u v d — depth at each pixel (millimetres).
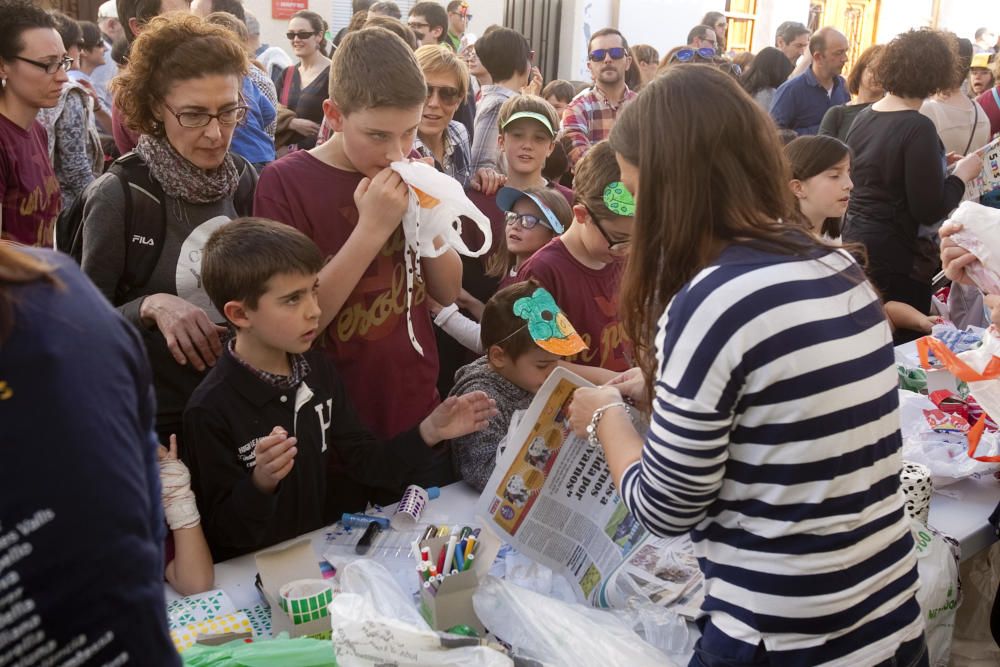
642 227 1061
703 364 953
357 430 1759
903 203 3496
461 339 2455
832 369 965
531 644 1254
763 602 1011
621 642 1237
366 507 1808
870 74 4066
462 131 3414
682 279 1050
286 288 1485
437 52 2891
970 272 1809
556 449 1504
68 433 562
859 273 1056
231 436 1534
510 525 1533
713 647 1055
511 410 1873
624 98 4789
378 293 1881
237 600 1445
